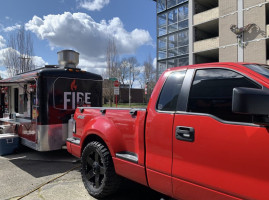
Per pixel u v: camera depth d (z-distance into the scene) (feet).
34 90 19.07
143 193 12.39
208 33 76.18
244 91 5.65
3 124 26.32
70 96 19.93
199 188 7.13
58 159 19.53
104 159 10.99
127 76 169.68
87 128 12.23
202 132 7.13
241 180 6.14
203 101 7.59
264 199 5.68
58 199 11.65
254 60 56.59
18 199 11.69
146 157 9.01
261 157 5.78
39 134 18.11
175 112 8.16
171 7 78.28
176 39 77.36
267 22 60.85
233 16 60.75
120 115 10.61
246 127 6.19
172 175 7.95
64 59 21.61
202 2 72.90
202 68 8.14
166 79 9.11
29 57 67.31
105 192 11.13
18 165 17.76
